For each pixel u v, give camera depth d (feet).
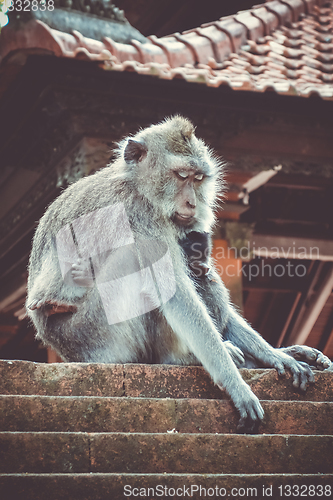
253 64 35.40
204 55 33.60
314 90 33.17
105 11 31.50
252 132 35.63
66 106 30.76
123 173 18.38
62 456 12.71
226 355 15.80
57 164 33.58
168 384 15.60
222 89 32.53
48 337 17.88
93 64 29.84
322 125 36.45
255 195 41.83
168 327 17.22
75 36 28.89
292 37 39.34
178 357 17.48
